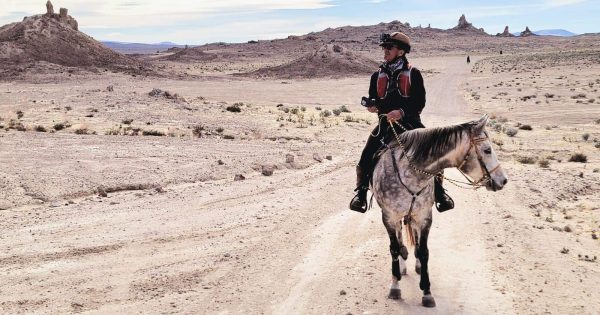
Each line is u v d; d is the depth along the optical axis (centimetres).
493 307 782
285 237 1134
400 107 783
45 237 1130
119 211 1341
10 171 1714
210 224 1234
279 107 4731
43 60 8300
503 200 1448
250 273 935
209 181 1723
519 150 2470
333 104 5422
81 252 1044
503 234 1138
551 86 6450
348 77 9269
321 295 837
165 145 2280
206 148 2236
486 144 700
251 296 839
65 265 977
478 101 5312
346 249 1055
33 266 970
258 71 10094
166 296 846
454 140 700
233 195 1509
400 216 749
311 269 949
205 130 2869
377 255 1014
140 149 2159
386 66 789
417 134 723
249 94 6338
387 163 750
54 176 1666
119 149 2147
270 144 2409
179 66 13512
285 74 9669
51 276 925
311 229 1188
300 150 2266
